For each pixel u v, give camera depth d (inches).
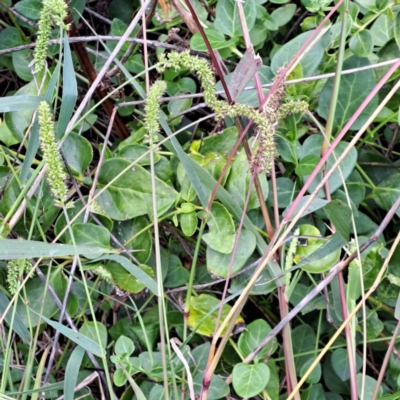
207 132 38.2
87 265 33.4
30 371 31.4
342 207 31.0
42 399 32.6
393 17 35.5
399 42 34.4
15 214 32.6
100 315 37.1
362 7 36.4
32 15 36.9
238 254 33.1
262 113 32.1
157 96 30.9
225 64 37.7
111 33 38.1
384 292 34.2
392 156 37.6
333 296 33.1
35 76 34.0
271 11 38.9
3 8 38.8
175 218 33.7
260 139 31.5
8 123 34.7
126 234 34.7
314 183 33.9
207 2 37.5
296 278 33.1
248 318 37.3
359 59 34.7
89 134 39.3
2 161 35.0
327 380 35.3
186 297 33.6
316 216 34.8
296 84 34.9
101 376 34.4
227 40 36.0
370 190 36.5
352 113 34.6
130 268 30.9
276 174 36.3
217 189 32.1
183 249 36.2
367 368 35.9
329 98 34.6
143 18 32.7
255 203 33.7
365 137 36.0
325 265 33.0
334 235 31.0
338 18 35.8
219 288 36.0
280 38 39.1
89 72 36.2
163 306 30.5
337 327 33.9
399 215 34.8
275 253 33.2
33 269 31.7
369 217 36.7
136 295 34.7
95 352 30.2
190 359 33.4
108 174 34.3
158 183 33.9
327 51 35.6
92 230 33.5
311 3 35.8
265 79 35.0
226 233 33.2
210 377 30.7
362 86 34.4
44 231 34.3
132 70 38.0
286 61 34.6
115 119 37.5
